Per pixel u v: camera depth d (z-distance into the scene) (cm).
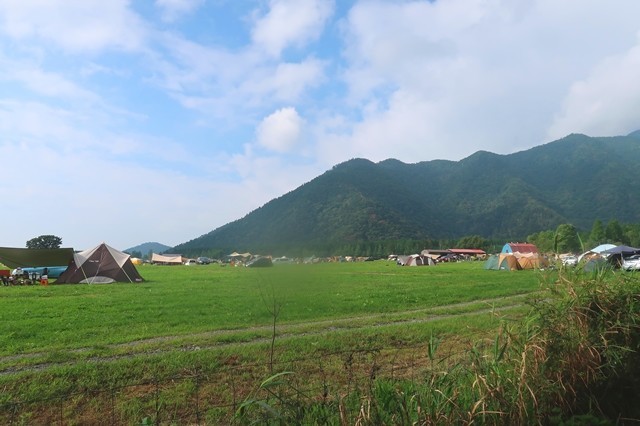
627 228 9925
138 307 1853
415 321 1479
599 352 556
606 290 595
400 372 818
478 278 3512
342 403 495
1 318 1570
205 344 1151
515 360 536
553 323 566
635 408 540
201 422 647
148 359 959
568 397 527
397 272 4781
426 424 447
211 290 2622
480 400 460
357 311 1703
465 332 1251
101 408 704
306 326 1382
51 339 1219
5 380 824
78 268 3228
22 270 3378
